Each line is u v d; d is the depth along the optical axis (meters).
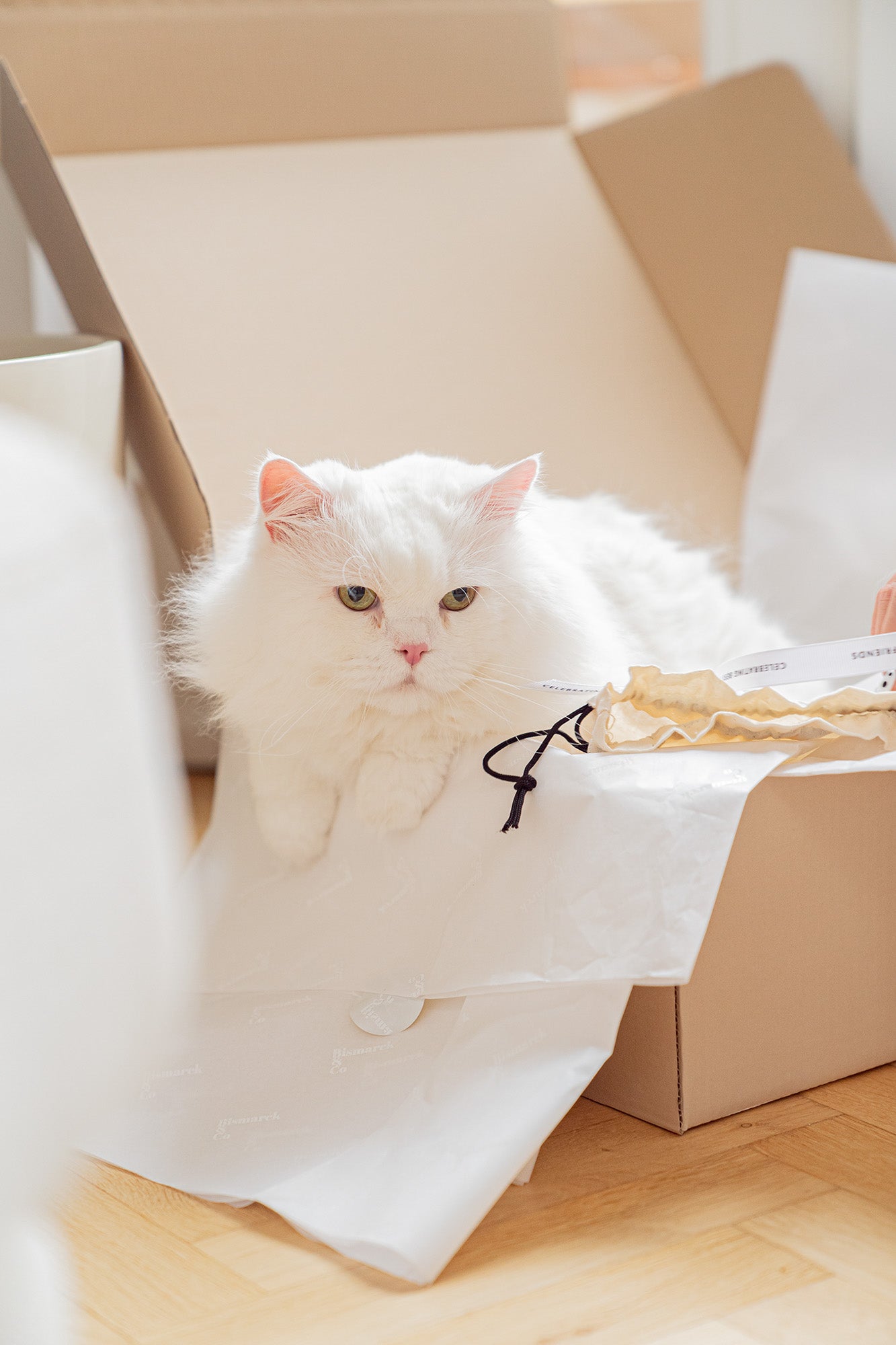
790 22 1.94
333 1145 1.19
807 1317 1.09
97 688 0.62
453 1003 1.24
